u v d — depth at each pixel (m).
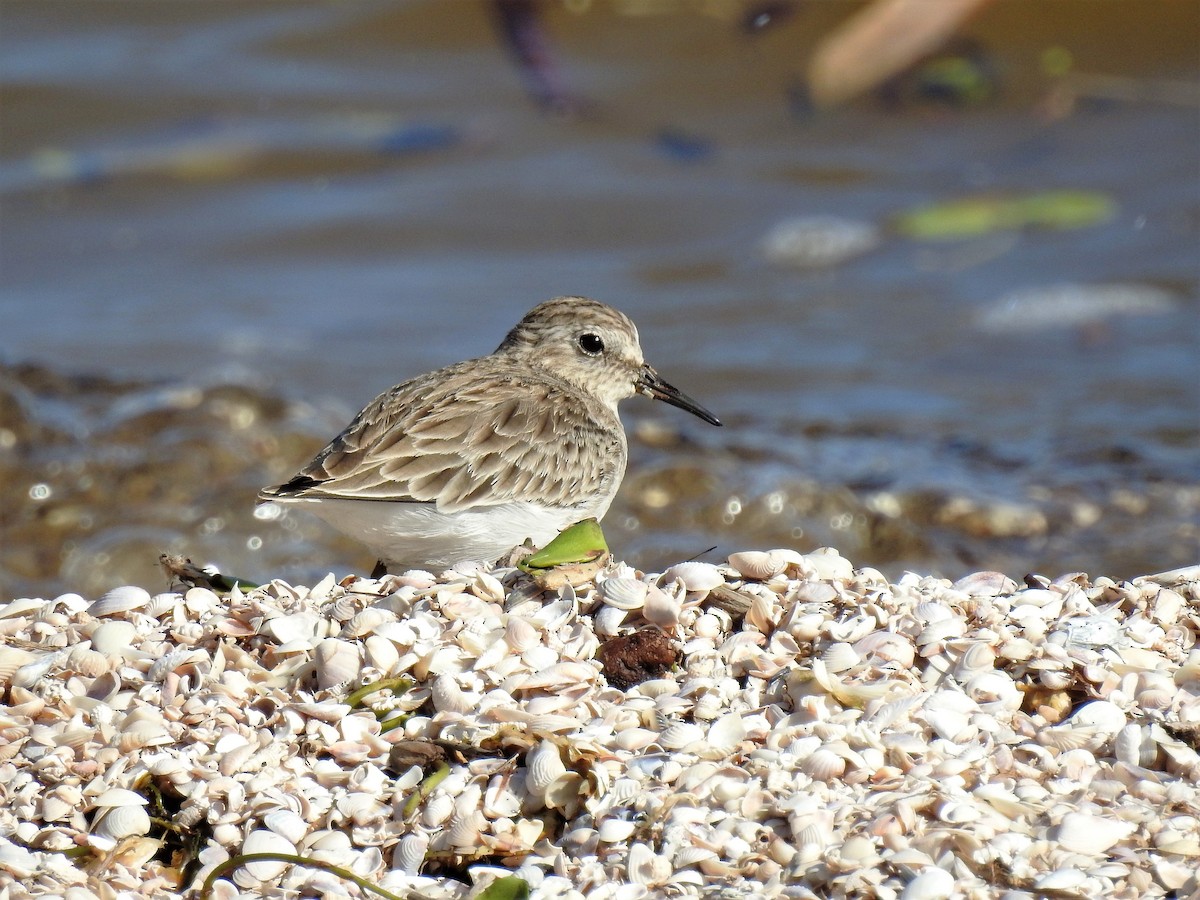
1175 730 6.17
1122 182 22.83
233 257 22.06
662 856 5.69
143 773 6.24
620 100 24.95
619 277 21.19
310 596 7.42
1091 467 14.83
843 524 13.59
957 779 5.95
